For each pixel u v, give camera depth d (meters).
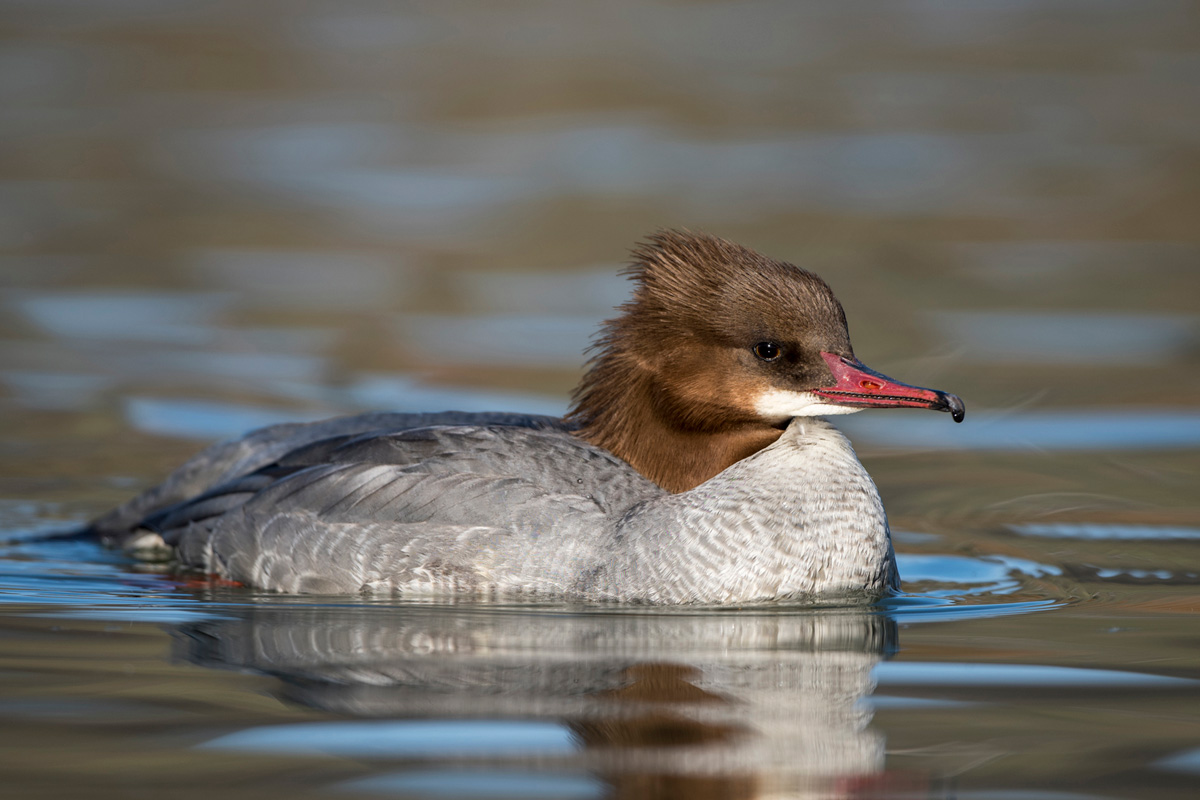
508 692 7.52
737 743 6.83
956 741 6.89
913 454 14.25
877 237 22.91
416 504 9.74
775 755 6.68
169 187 26.20
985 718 7.21
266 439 11.18
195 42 37.53
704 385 9.86
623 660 8.12
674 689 7.59
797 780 6.39
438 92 33.47
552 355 17.31
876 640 8.64
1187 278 20.61
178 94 33.19
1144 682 7.77
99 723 7.07
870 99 33.12
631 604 9.38
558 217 24.27
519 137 29.98
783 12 41.72
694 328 9.82
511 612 9.17
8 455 13.72
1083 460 13.80
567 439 10.12
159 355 17.22
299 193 26.05
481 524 9.61
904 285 20.33
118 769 6.51
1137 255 21.92
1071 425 14.87
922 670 7.99
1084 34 39.31
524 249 22.52
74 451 13.90
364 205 25.28
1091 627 8.93
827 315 9.78
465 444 9.99
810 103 32.62
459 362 17.02
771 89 33.88
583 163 27.95
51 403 15.37
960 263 21.48
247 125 30.64
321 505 9.96
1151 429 14.66
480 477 9.77
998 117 31.47
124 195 25.59
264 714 7.17
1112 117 31.28
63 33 38.31
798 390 9.73
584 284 20.58
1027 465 13.70
